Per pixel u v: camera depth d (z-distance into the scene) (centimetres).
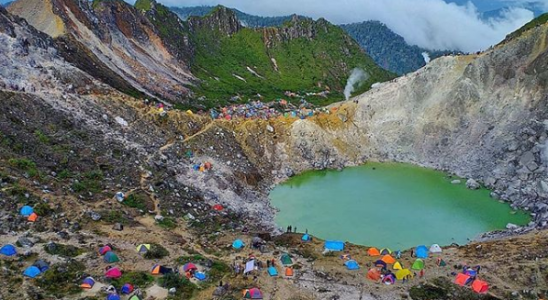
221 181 9206
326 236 7856
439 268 6309
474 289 5641
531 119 10950
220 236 7031
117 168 8194
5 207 6041
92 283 4988
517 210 8956
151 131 10012
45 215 6197
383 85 14025
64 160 7712
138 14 19175
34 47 10394
